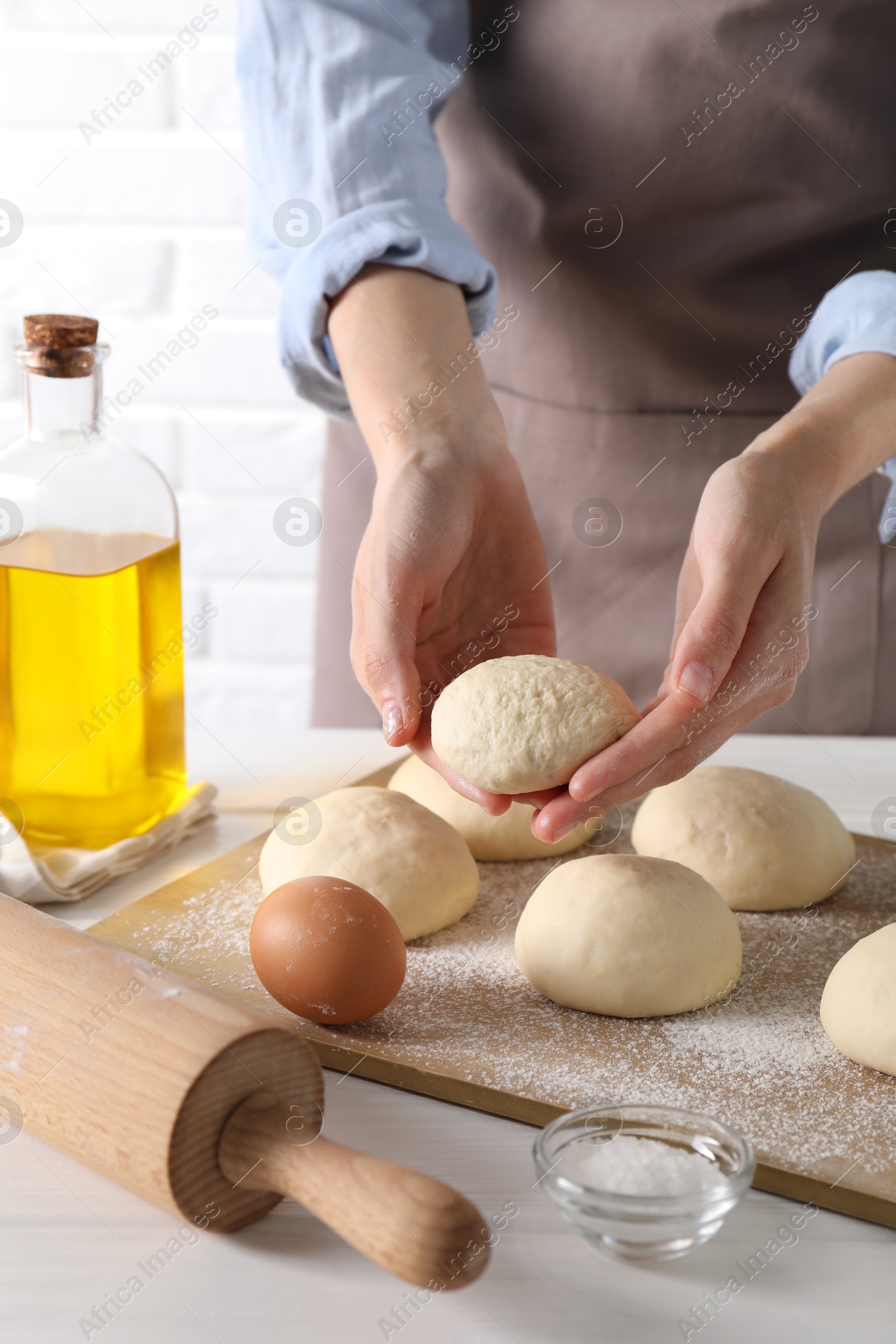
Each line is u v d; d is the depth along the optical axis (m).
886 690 1.50
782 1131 0.68
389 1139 0.69
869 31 1.25
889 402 1.08
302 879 0.81
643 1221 0.56
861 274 1.21
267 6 1.19
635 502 1.47
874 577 1.46
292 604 2.11
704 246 1.36
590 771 0.78
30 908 0.75
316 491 2.06
